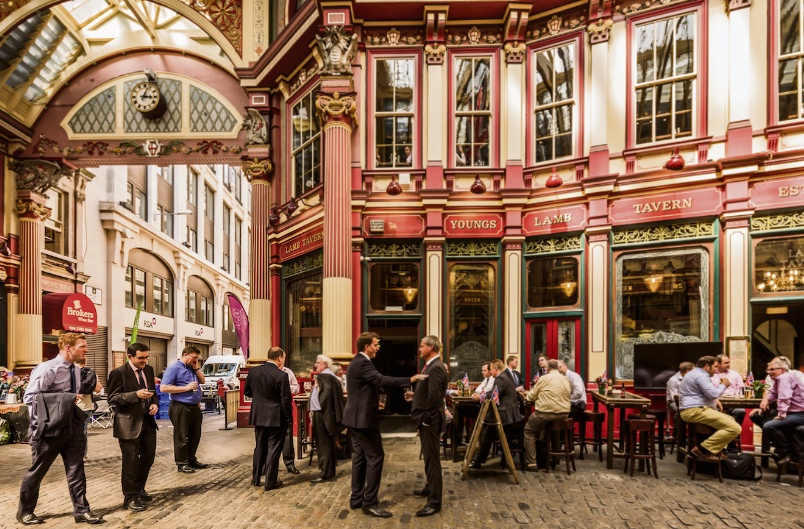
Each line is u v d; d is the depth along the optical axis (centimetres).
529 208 961
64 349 505
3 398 1027
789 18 830
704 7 862
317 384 649
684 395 641
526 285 956
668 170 866
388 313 964
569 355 920
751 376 766
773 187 810
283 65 1131
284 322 1174
